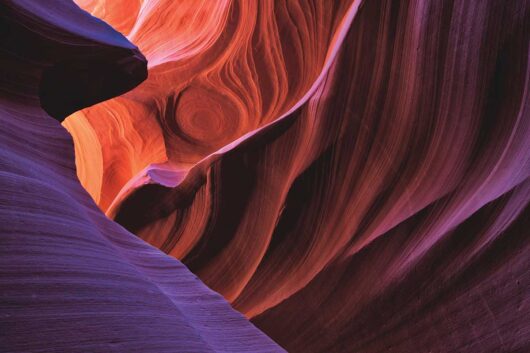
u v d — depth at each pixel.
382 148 5.44
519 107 4.37
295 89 8.27
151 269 3.05
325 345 5.64
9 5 3.43
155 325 1.93
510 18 4.34
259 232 6.36
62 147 3.48
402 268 4.89
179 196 6.84
